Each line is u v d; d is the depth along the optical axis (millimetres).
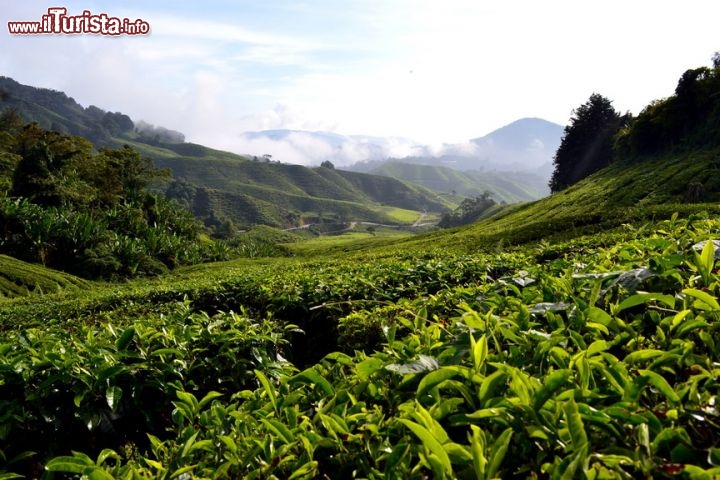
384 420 2086
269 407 2424
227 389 4531
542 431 1591
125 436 4094
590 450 1574
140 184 64125
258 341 4812
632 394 1699
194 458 2363
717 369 1768
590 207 42031
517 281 3648
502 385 1945
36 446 3875
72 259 39156
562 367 2012
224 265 44344
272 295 7492
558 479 1356
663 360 1918
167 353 4324
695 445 1579
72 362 3994
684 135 52281
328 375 2814
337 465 1918
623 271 2910
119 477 2191
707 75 51062
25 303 20641
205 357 4598
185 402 3057
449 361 2242
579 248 10078
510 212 58656
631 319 2604
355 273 8086
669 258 2922
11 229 38750
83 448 3980
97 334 5484
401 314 4582
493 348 2461
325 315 6570
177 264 46719
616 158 64500
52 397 3924
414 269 7598
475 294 4129
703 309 2305
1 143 62875
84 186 50031
